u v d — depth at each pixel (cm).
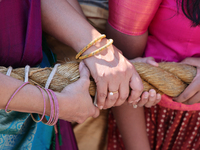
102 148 173
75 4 130
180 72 121
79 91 98
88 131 173
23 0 105
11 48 104
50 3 111
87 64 107
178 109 137
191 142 152
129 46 130
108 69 103
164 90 118
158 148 155
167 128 153
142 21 119
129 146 145
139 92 110
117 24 124
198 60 125
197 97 120
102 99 106
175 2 117
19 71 102
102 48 104
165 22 124
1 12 99
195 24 115
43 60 127
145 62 125
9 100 85
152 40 138
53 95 91
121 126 146
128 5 113
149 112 153
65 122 141
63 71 109
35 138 122
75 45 112
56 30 113
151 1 112
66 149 138
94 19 153
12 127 106
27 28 105
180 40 126
